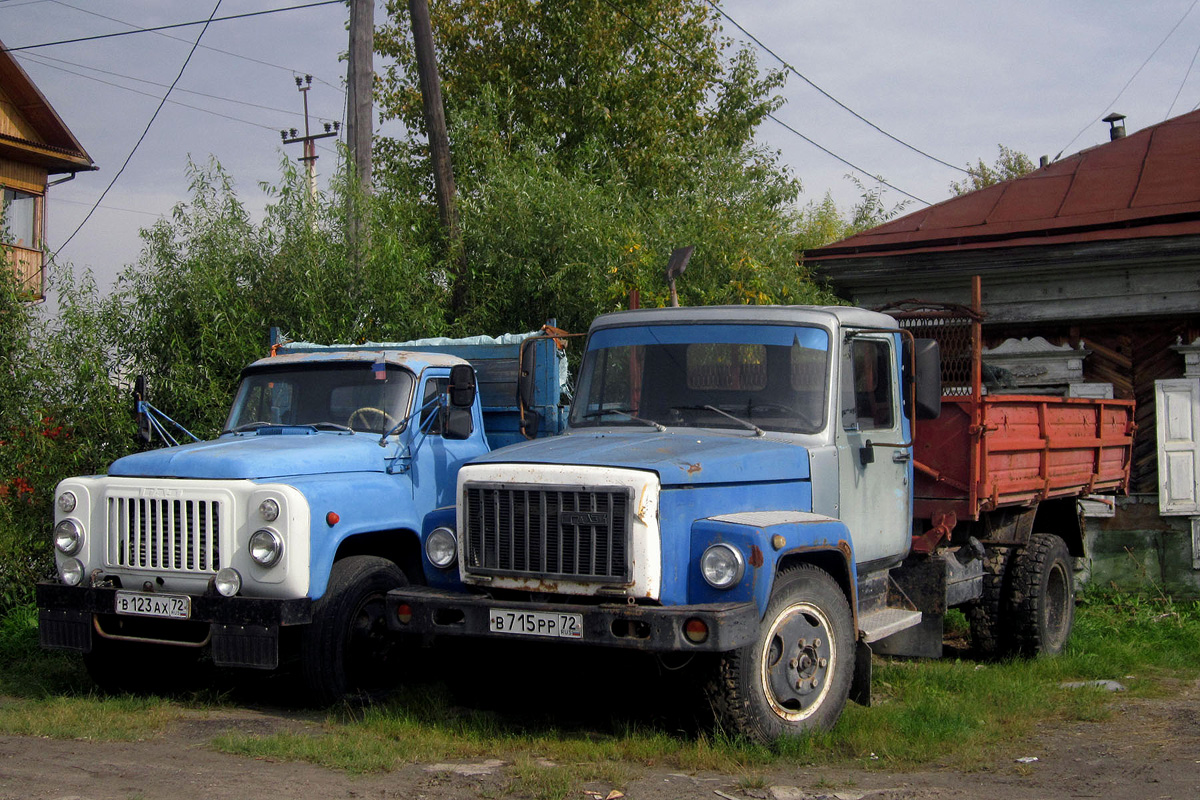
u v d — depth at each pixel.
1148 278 11.34
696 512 5.38
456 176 16.67
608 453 5.55
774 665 5.46
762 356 6.33
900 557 6.93
